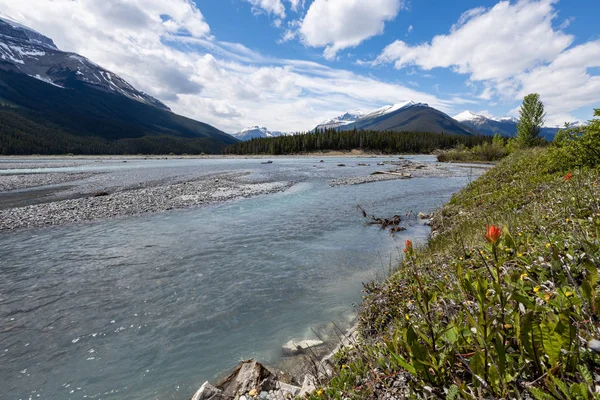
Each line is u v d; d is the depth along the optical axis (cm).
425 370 193
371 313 474
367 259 916
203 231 1246
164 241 1110
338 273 813
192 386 430
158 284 755
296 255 962
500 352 155
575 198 491
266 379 395
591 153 909
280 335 541
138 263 894
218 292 712
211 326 576
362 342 381
